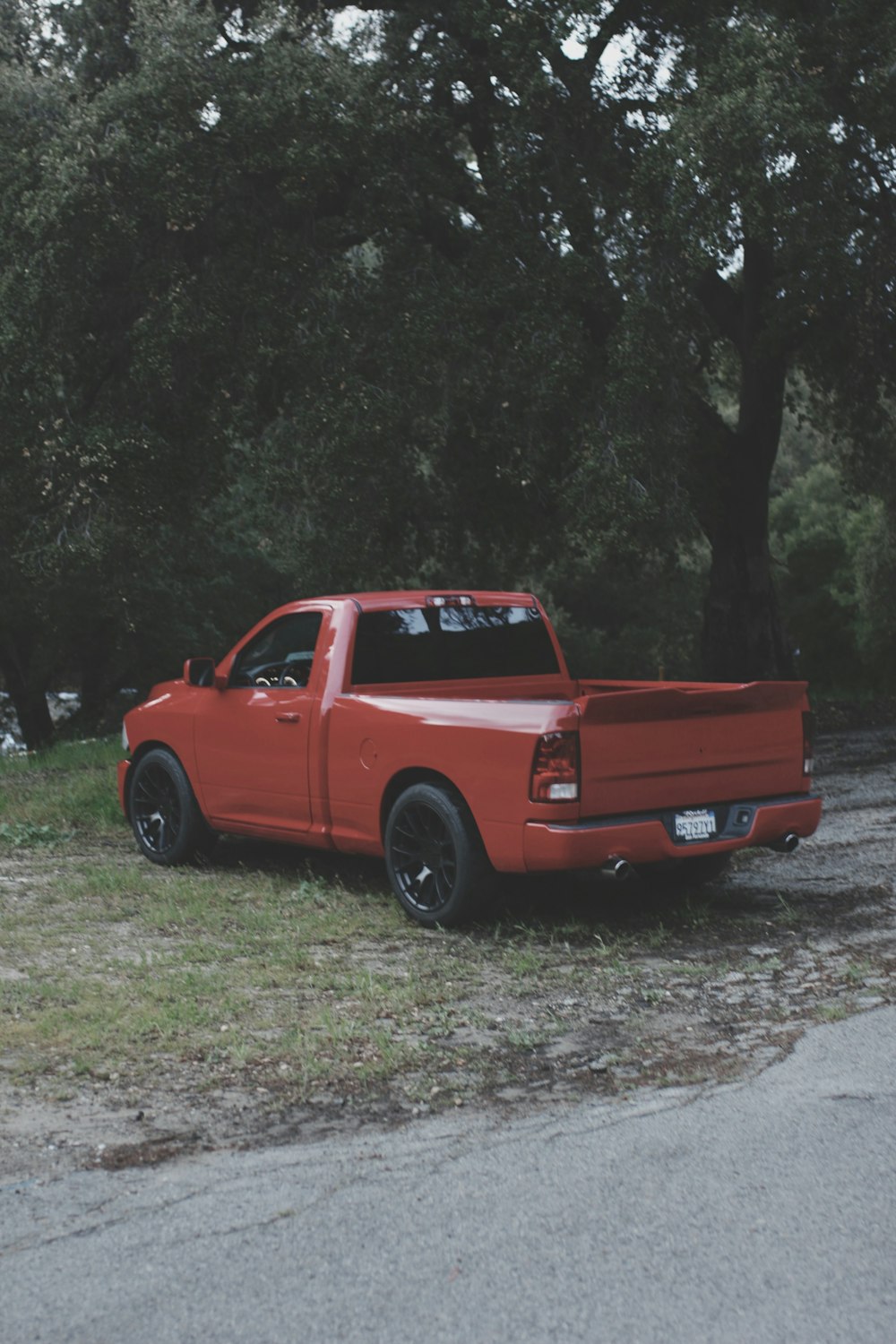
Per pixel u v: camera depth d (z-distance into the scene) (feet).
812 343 70.23
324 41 54.29
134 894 27.04
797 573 158.71
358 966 21.26
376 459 53.21
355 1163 13.37
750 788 24.16
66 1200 12.57
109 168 47.83
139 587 108.47
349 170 53.16
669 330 53.57
